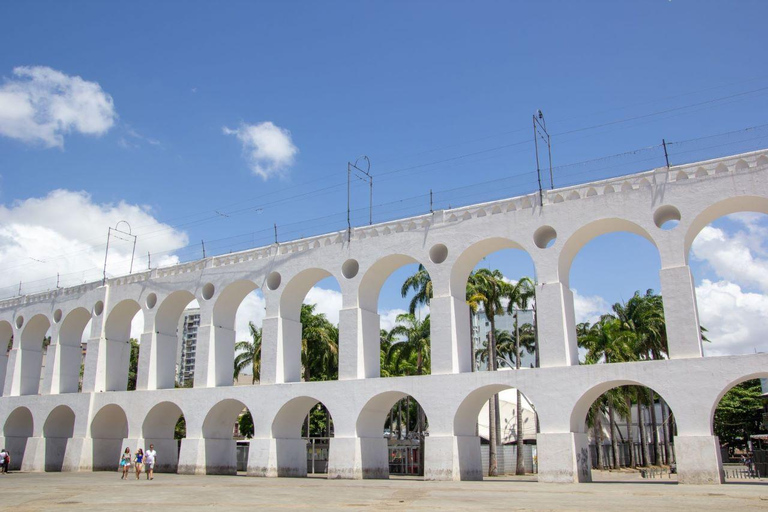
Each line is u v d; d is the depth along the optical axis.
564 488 21.52
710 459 21.30
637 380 22.86
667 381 22.38
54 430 40.50
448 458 25.77
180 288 36.06
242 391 31.84
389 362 48.59
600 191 25.12
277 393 30.73
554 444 23.72
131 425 35.59
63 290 42.12
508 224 26.69
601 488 21.19
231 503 17.94
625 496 18.66
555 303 25.02
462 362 27.44
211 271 35.06
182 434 58.56
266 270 33.06
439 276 27.83
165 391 34.69
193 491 22.19
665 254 23.41
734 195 22.56
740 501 16.84
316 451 44.91
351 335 29.42
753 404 63.16
